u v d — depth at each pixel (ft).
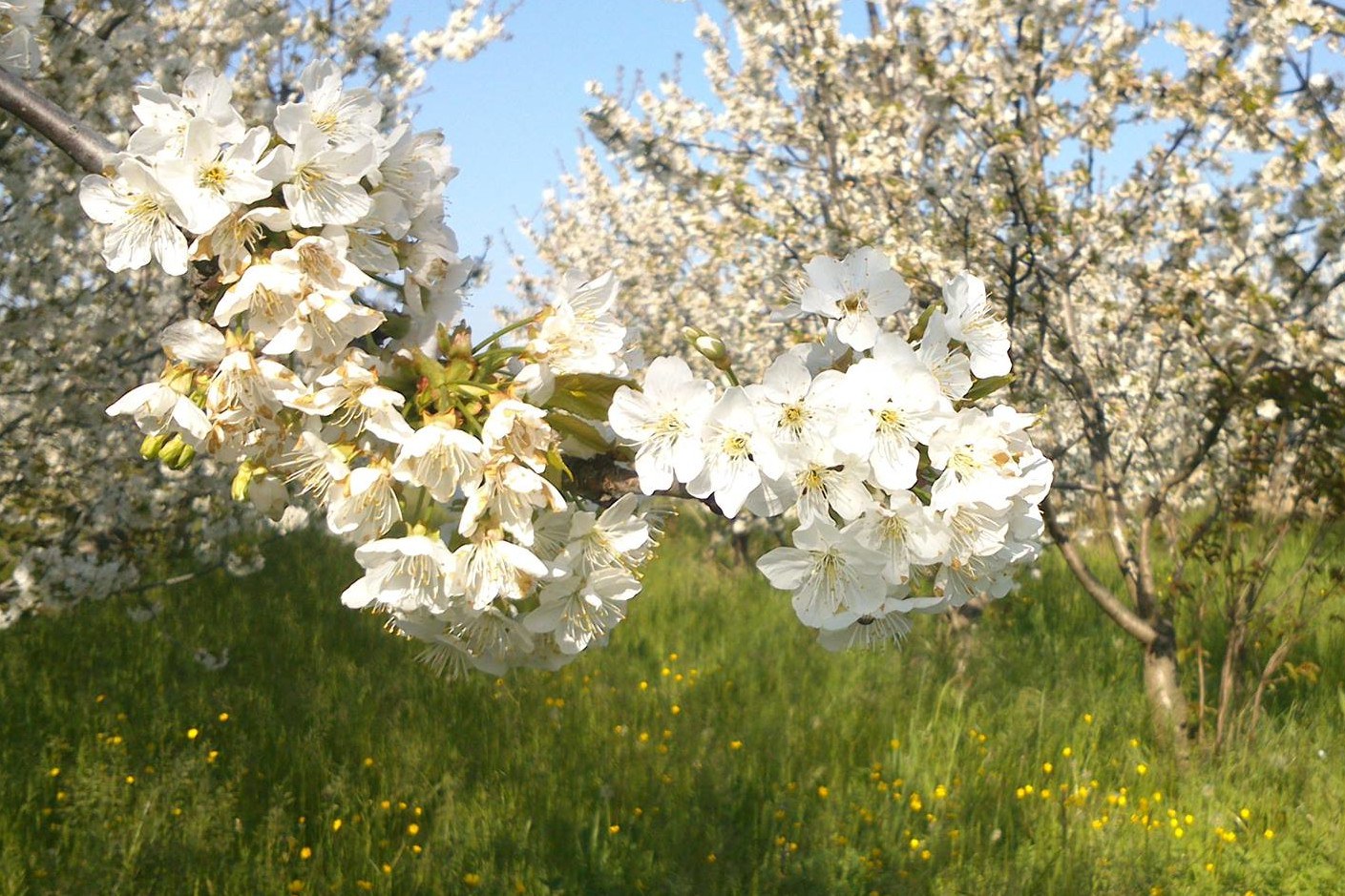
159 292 22.50
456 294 5.86
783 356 5.15
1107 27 21.31
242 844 15.23
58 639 24.04
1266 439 20.10
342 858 14.87
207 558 27.66
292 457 5.47
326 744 18.76
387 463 5.15
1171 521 21.44
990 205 20.97
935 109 21.74
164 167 5.15
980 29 21.62
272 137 5.36
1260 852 16.40
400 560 5.08
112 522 23.34
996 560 5.47
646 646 27.32
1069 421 26.63
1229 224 20.26
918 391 5.20
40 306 20.11
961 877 15.39
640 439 5.24
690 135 29.43
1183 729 20.40
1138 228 21.84
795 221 25.57
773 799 17.58
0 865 13.89
